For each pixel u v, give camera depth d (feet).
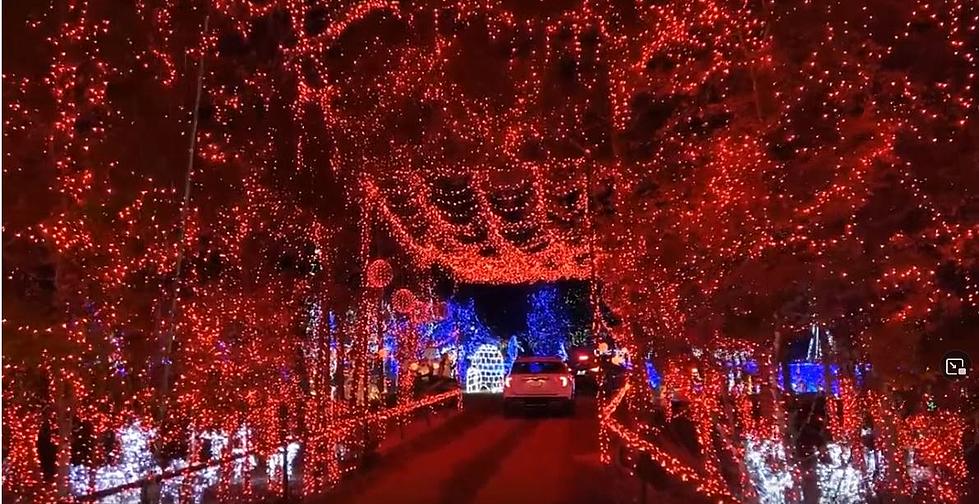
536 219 55.31
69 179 22.49
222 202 31.45
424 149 44.39
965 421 28.84
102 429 27.45
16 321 22.12
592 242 37.37
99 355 24.52
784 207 24.14
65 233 22.29
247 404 35.68
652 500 35.40
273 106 37.58
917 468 27.99
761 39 24.89
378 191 50.29
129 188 24.25
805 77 24.16
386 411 56.24
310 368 42.32
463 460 51.80
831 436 29.19
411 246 63.36
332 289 46.03
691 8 26.09
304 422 41.75
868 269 23.57
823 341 27.76
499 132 39.91
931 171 22.95
